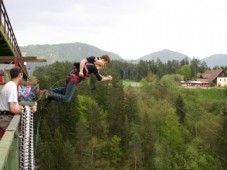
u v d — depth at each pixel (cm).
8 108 692
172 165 7019
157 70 19238
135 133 6831
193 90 12362
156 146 7344
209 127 8325
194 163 6844
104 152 7200
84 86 10200
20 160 648
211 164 6931
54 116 6756
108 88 10012
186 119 9300
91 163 6694
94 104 8600
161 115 9044
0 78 1472
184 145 7825
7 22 1798
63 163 5091
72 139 7212
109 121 8275
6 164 483
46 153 4759
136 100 10000
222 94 15100
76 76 732
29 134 664
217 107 10938
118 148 7256
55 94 727
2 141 492
